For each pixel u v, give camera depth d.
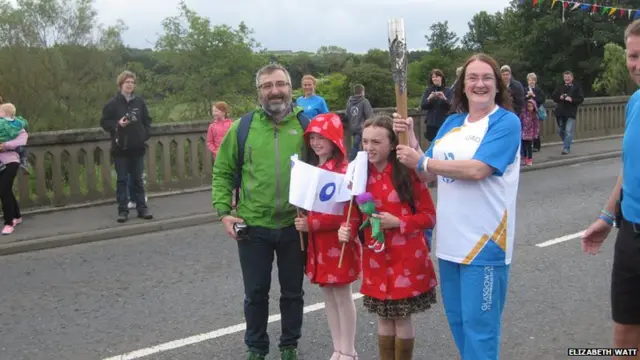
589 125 16.81
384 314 3.63
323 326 4.90
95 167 9.72
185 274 6.38
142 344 4.64
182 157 10.49
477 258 3.17
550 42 39.16
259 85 4.03
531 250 6.87
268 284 4.12
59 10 22.84
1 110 8.05
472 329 3.20
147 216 8.66
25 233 7.96
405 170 3.54
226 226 4.01
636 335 3.13
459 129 3.25
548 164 13.17
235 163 4.13
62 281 6.27
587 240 3.43
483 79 3.16
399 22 3.28
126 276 6.38
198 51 23.94
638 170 2.88
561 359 4.23
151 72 24.28
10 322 5.17
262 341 4.14
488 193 3.15
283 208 4.01
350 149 11.93
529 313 5.04
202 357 4.40
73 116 22.52
